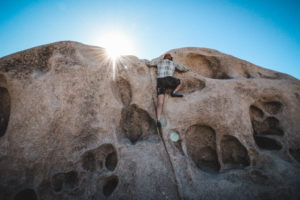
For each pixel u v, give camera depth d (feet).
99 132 11.78
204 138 14.21
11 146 10.00
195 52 16.97
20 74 11.38
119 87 14.30
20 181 9.64
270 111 15.42
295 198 10.21
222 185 10.61
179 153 11.82
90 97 12.22
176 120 13.08
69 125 11.27
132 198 9.66
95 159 11.43
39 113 10.78
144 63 15.38
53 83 11.54
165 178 10.46
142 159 11.12
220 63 17.49
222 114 13.42
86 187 10.25
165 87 13.29
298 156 13.48
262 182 10.90
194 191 10.15
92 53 14.11
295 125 14.30
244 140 12.83
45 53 12.47
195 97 14.03
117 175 10.59
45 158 10.28
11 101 11.07
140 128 13.79
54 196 9.88
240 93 14.52
